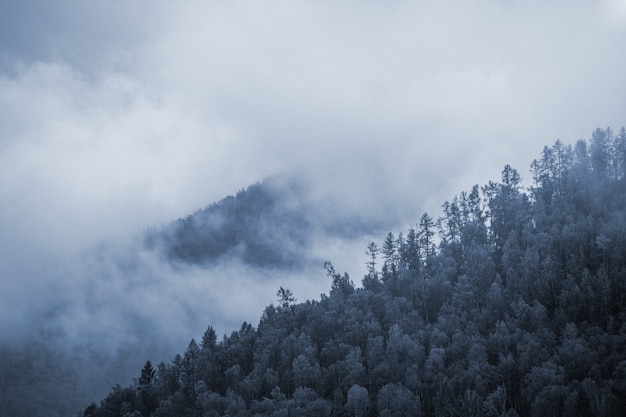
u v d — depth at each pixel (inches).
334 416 4687.5
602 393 3599.9
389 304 6082.7
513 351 4566.9
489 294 5364.2
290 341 5876.0
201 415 5329.7
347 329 5940.0
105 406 5944.9
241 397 5128.0
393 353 4953.3
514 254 5989.2
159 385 6112.2
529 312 4822.8
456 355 4753.9
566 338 4306.1
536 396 3754.9
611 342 4158.5
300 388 4857.3
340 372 5152.6
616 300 4835.1
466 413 4074.8
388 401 4407.0
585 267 5251.0
